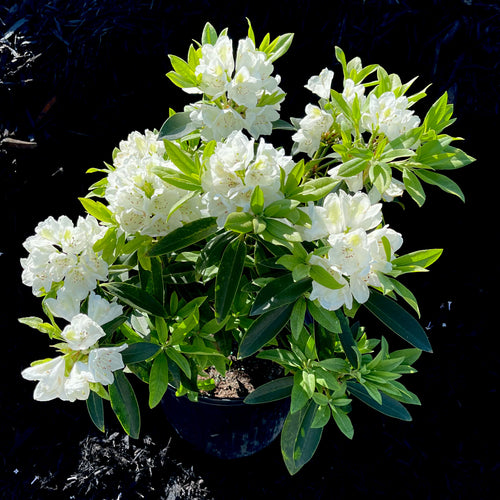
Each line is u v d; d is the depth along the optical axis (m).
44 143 1.81
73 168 1.84
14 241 1.81
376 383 1.16
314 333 1.22
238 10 1.74
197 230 1.07
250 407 1.38
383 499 1.58
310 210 1.00
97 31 1.78
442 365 1.80
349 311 1.08
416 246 1.87
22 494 1.58
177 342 1.15
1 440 1.67
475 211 1.82
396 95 1.18
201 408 1.39
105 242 1.08
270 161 0.96
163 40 1.76
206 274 1.24
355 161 1.08
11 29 1.86
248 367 1.55
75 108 1.81
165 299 1.31
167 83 1.79
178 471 1.61
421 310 1.86
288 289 1.05
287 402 1.46
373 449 1.67
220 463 1.63
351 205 0.99
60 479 1.60
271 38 1.75
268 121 1.18
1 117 1.79
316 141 1.25
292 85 1.78
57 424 1.70
